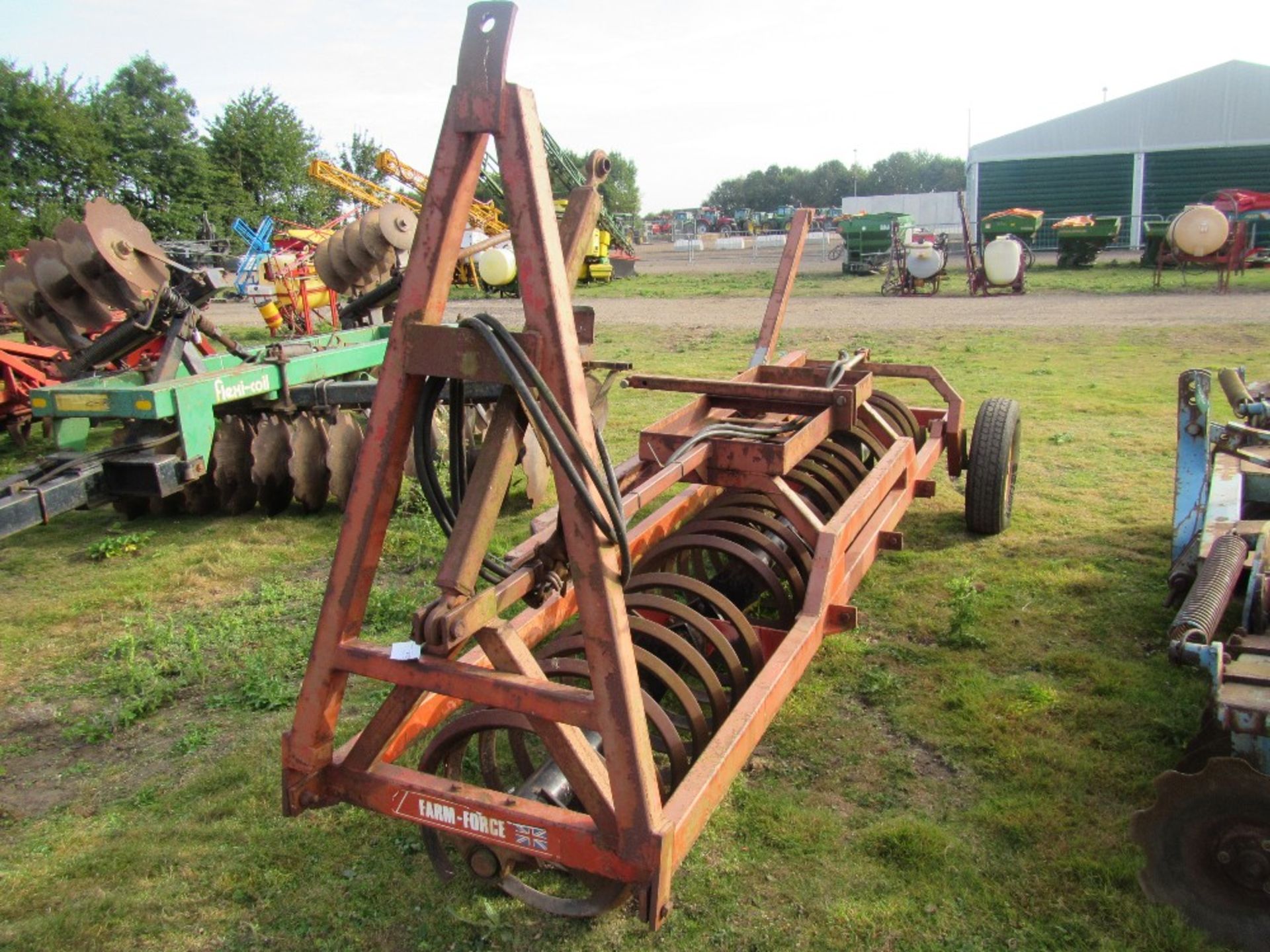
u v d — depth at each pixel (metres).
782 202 114.00
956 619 4.70
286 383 7.02
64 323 8.67
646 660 3.22
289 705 4.37
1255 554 3.91
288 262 17.98
